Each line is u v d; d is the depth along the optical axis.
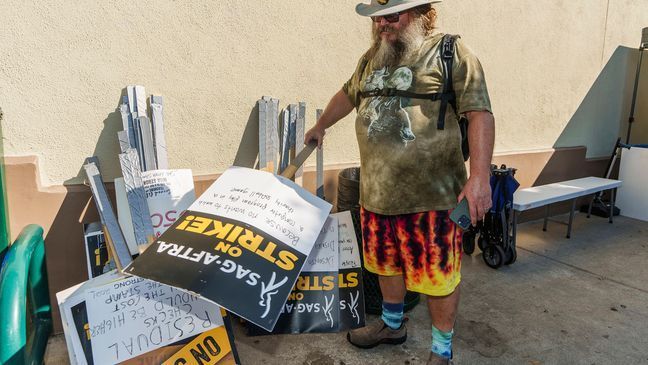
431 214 1.88
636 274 3.29
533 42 4.09
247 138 2.74
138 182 2.05
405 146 1.84
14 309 1.52
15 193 2.15
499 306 2.78
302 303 2.33
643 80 5.13
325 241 2.37
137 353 1.68
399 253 2.05
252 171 2.00
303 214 1.88
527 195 3.71
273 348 2.30
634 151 4.61
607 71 4.80
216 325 1.81
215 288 1.53
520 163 4.23
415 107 1.81
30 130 2.18
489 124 1.73
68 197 2.27
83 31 2.20
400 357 2.25
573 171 4.73
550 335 2.46
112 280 1.77
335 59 2.98
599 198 4.79
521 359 2.24
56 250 2.29
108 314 1.67
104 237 2.17
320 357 2.24
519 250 3.75
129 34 2.30
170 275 1.55
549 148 4.52
